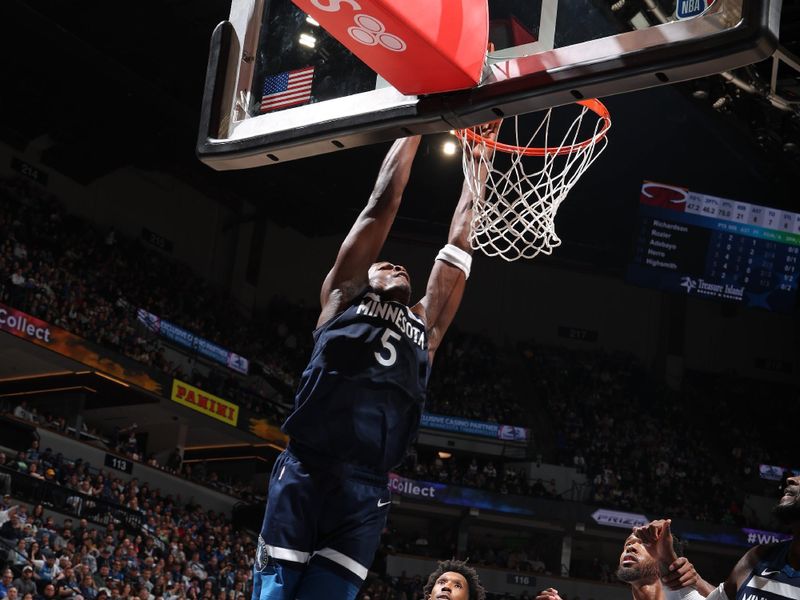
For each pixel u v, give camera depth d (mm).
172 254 30766
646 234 23766
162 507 23312
